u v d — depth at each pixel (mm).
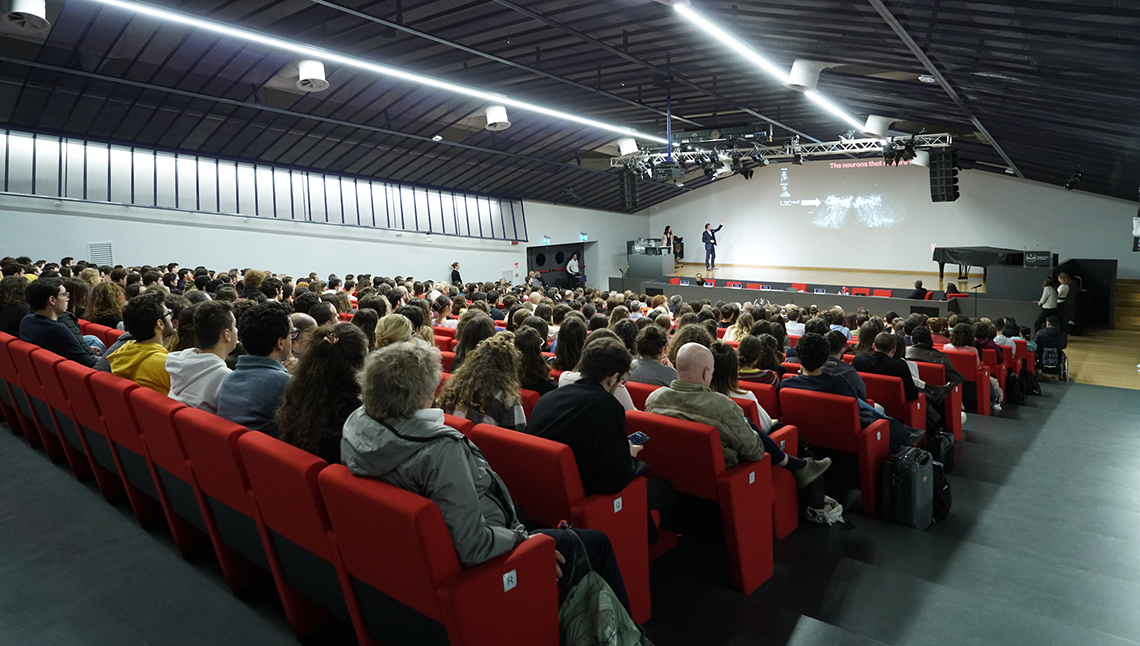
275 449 2291
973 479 5414
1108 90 6711
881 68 8977
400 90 14195
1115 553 3977
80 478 4211
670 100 14820
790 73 9797
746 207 26859
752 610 2967
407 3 9484
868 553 3783
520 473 2623
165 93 12789
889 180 23625
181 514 3115
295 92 13875
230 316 3100
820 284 21875
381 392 1959
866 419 4340
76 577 3090
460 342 4008
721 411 3223
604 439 2602
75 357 4121
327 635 2678
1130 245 19656
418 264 20094
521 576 1992
